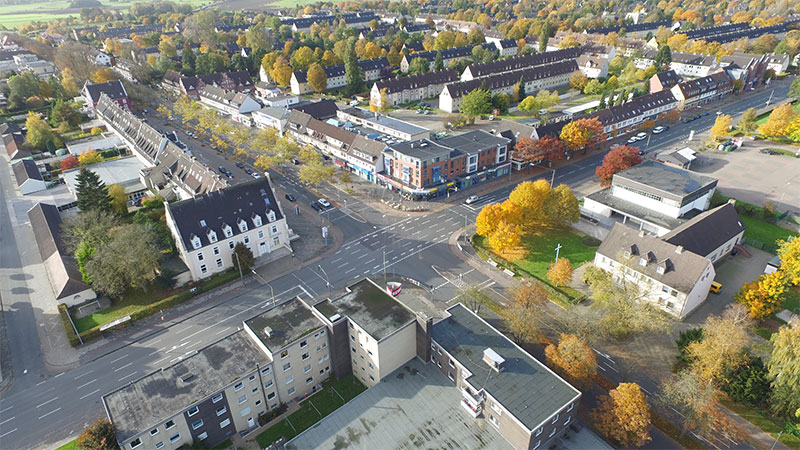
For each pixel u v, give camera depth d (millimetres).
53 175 150375
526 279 96312
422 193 128500
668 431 64188
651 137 173250
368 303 73938
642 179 118000
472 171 137875
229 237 99688
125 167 143750
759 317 81625
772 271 94562
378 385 68938
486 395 60875
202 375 64250
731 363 66812
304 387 72750
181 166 125375
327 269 102250
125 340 83812
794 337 61562
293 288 96438
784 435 63281
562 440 61031
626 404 58875
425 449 59719
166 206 95500
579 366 64250
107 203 116812
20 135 175375
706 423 59375
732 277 96250
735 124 183875
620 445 62000
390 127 160250
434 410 64875
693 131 173750
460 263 102938
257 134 183000
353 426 63156
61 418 68938
